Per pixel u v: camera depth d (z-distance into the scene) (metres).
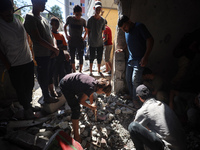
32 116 2.40
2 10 1.69
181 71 2.64
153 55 3.08
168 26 3.01
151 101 1.76
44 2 2.06
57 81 3.31
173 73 3.33
